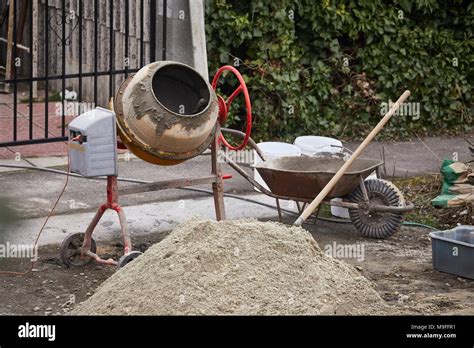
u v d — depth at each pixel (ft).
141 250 24.13
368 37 38.29
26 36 40.16
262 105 35.88
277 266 19.13
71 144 22.33
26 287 21.38
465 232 23.77
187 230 19.66
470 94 40.73
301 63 37.63
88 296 21.04
